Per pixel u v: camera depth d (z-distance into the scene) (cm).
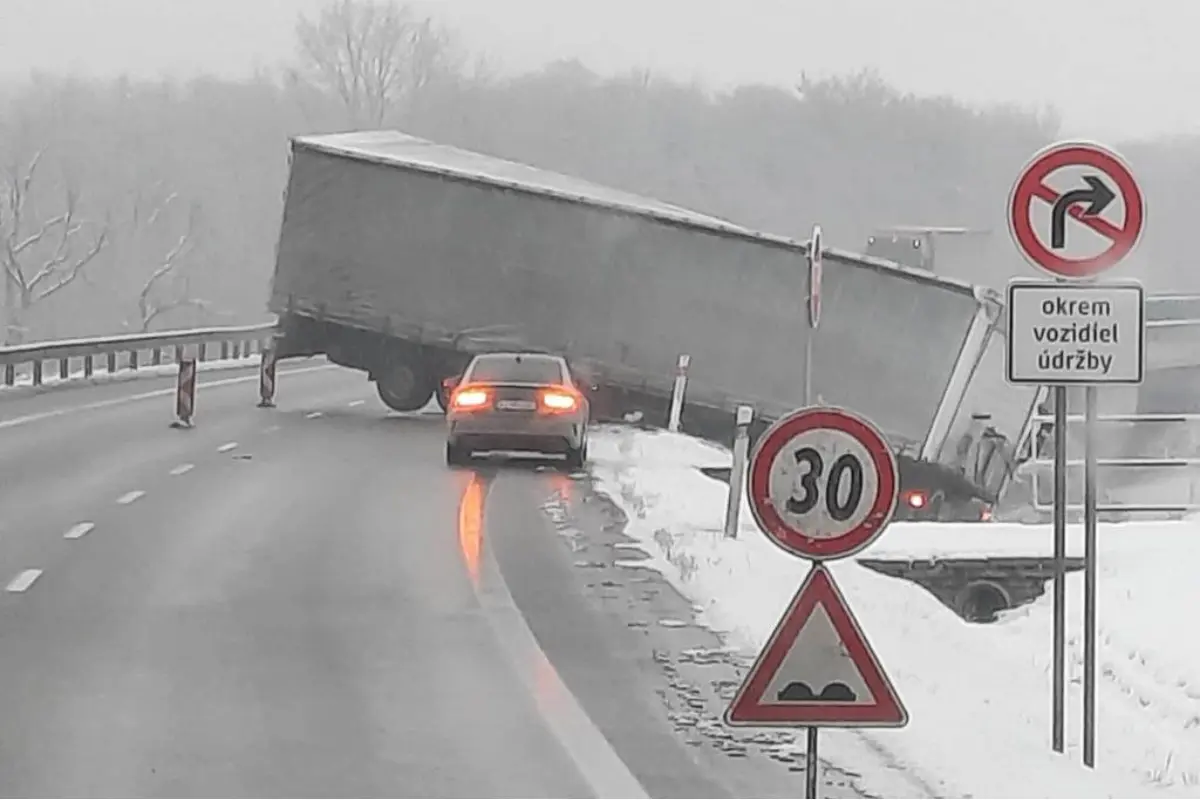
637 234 4581
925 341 4081
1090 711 1381
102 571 2172
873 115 16800
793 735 1408
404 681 1580
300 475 3397
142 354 8094
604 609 1970
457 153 5222
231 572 2178
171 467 3500
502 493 3147
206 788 1214
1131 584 2516
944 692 1630
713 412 4528
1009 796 1247
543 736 1385
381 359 5097
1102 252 1369
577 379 4653
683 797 1212
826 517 1127
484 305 4772
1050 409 4262
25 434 4200
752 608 1989
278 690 1531
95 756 1297
